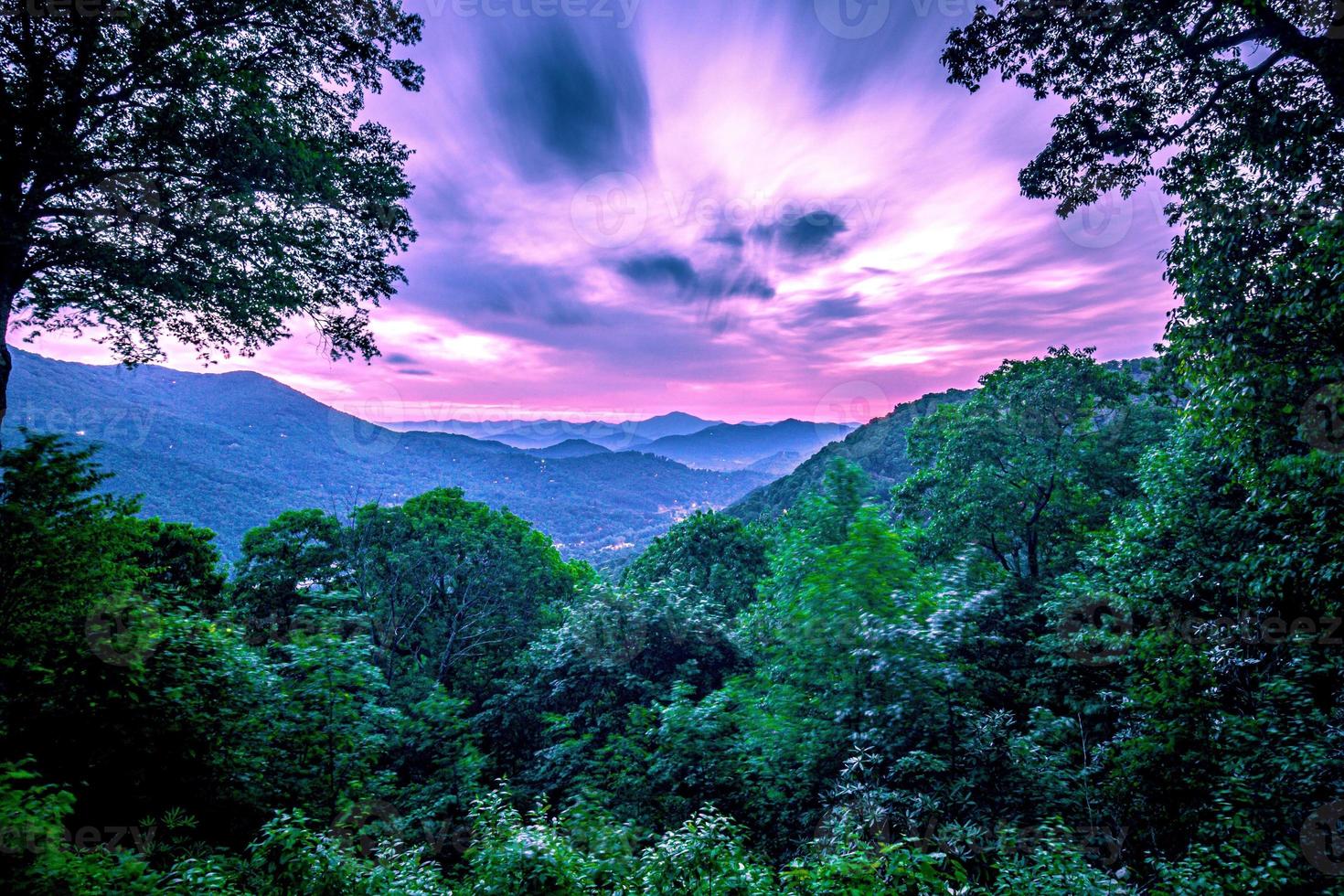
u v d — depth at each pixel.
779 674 7.68
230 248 8.57
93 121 7.65
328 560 22.28
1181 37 7.23
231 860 5.83
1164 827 5.57
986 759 5.80
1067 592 10.60
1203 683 6.31
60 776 6.36
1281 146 7.01
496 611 23.55
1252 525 8.18
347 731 8.15
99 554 6.98
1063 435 17.42
